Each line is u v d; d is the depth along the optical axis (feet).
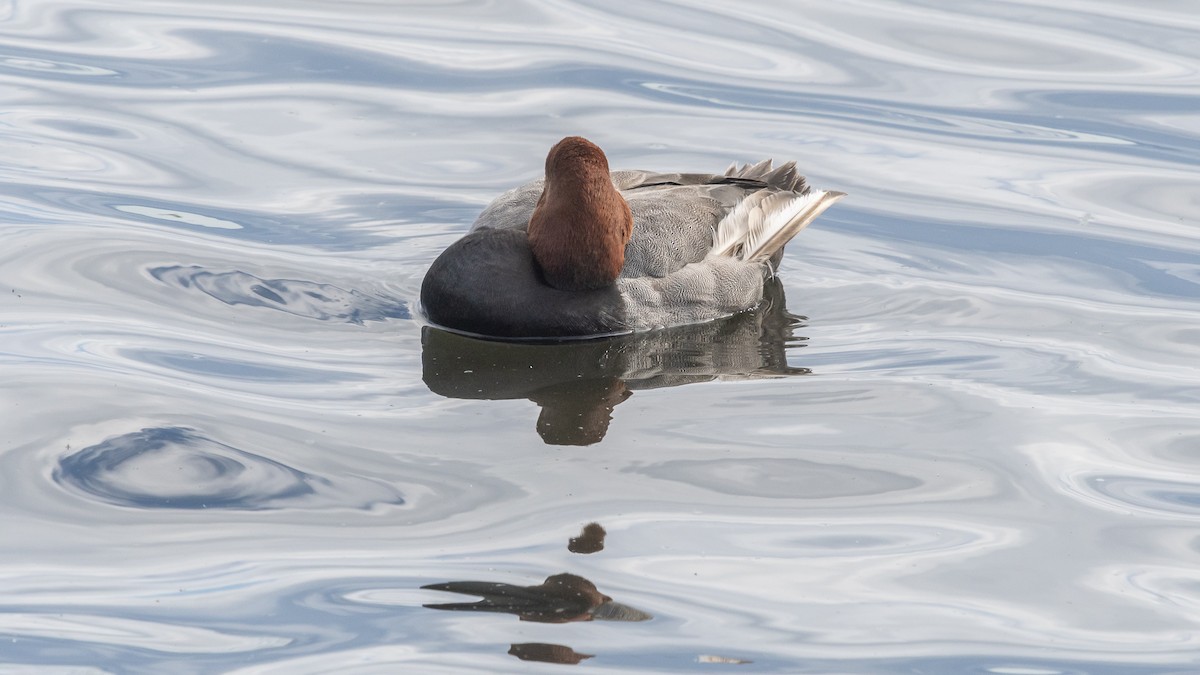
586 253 46.37
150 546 33.14
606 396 42.32
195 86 65.46
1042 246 54.60
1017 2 78.28
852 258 54.13
